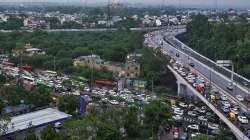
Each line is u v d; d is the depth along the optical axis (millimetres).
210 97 182625
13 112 165125
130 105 172625
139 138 146500
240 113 162500
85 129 128250
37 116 155000
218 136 139500
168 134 151500
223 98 185125
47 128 127500
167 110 151750
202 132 152750
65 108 166500
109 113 143375
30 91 185875
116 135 132250
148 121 148625
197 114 175875
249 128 141500
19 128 140375
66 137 121500
